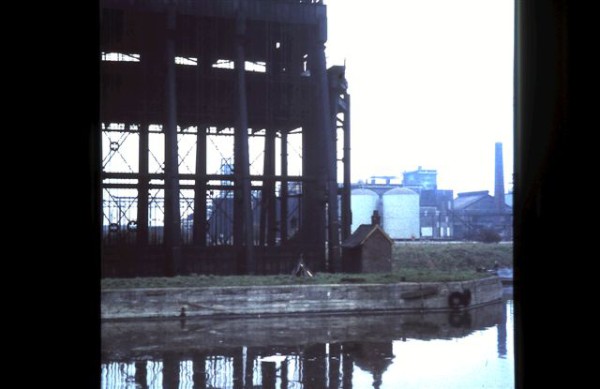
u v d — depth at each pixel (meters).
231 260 37.12
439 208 96.88
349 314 29.58
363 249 36.72
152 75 37.09
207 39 38.53
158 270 35.62
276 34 40.69
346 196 41.66
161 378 15.54
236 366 17.16
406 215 82.62
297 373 16.23
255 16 37.03
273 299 28.91
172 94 34.69
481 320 27.92
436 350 19.94
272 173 42.09
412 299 30.78
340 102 41.72
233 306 28.30
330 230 36.44
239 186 35.94
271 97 38.91
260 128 42.91
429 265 49.34
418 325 26.09
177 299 27.62
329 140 37.28
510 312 31.16
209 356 18.69
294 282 30.38
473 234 82.50
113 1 34.41
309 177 37.09
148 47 37.81
